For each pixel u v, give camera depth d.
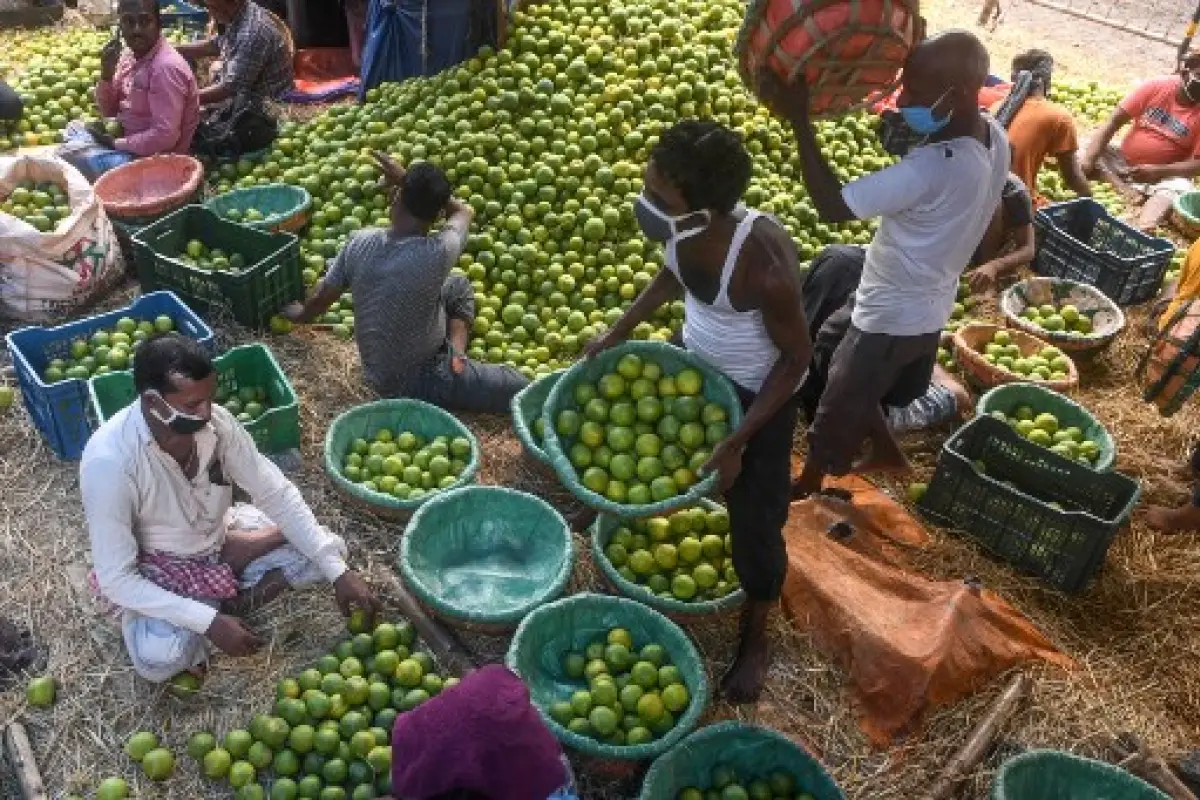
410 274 5.43
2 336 6.12
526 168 6.98
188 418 3.74
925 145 4.41
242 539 4.63
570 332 6.50
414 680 4.41
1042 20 13.63
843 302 5.82
